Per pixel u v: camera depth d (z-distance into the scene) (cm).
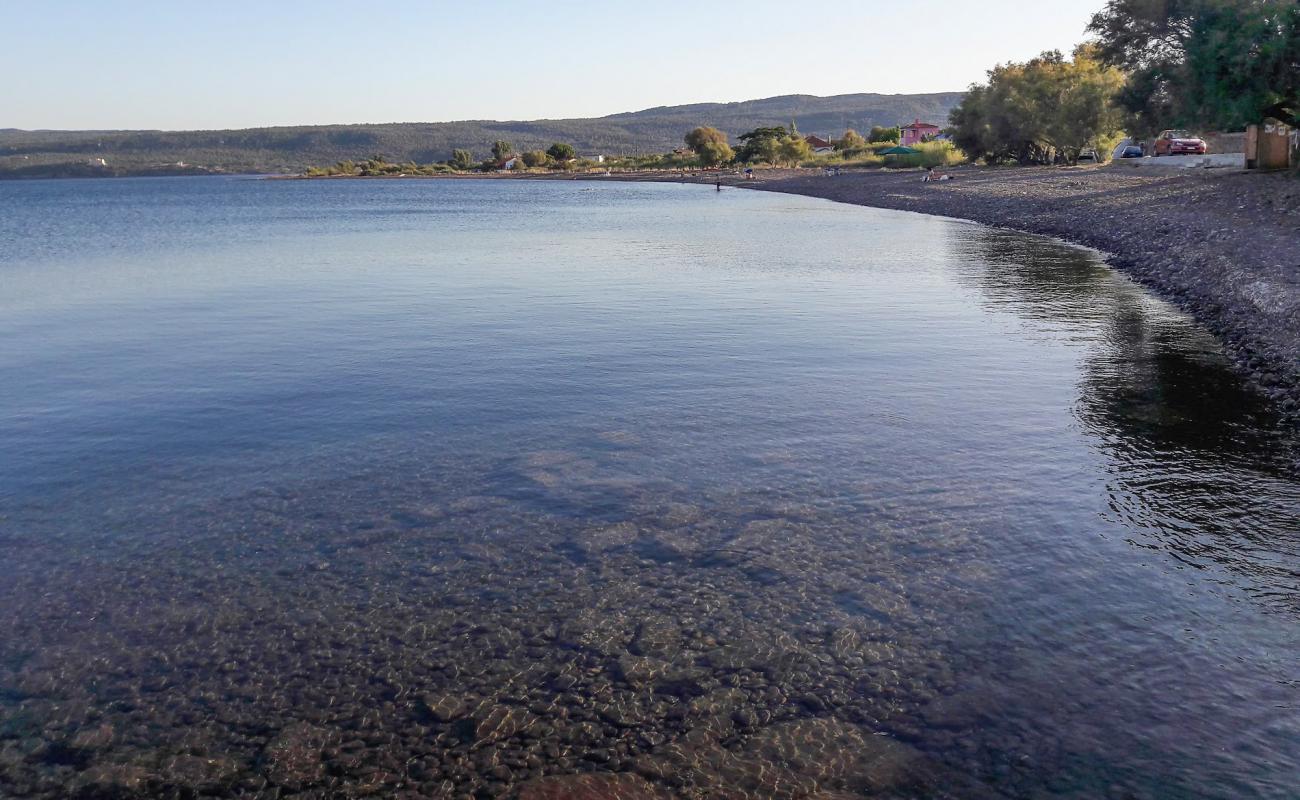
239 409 1062
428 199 8638
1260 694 504
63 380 1205
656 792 449
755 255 2605
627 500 780
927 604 604
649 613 604
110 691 537
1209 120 2978
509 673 544
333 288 2056
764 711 505
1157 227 2478
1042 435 912
